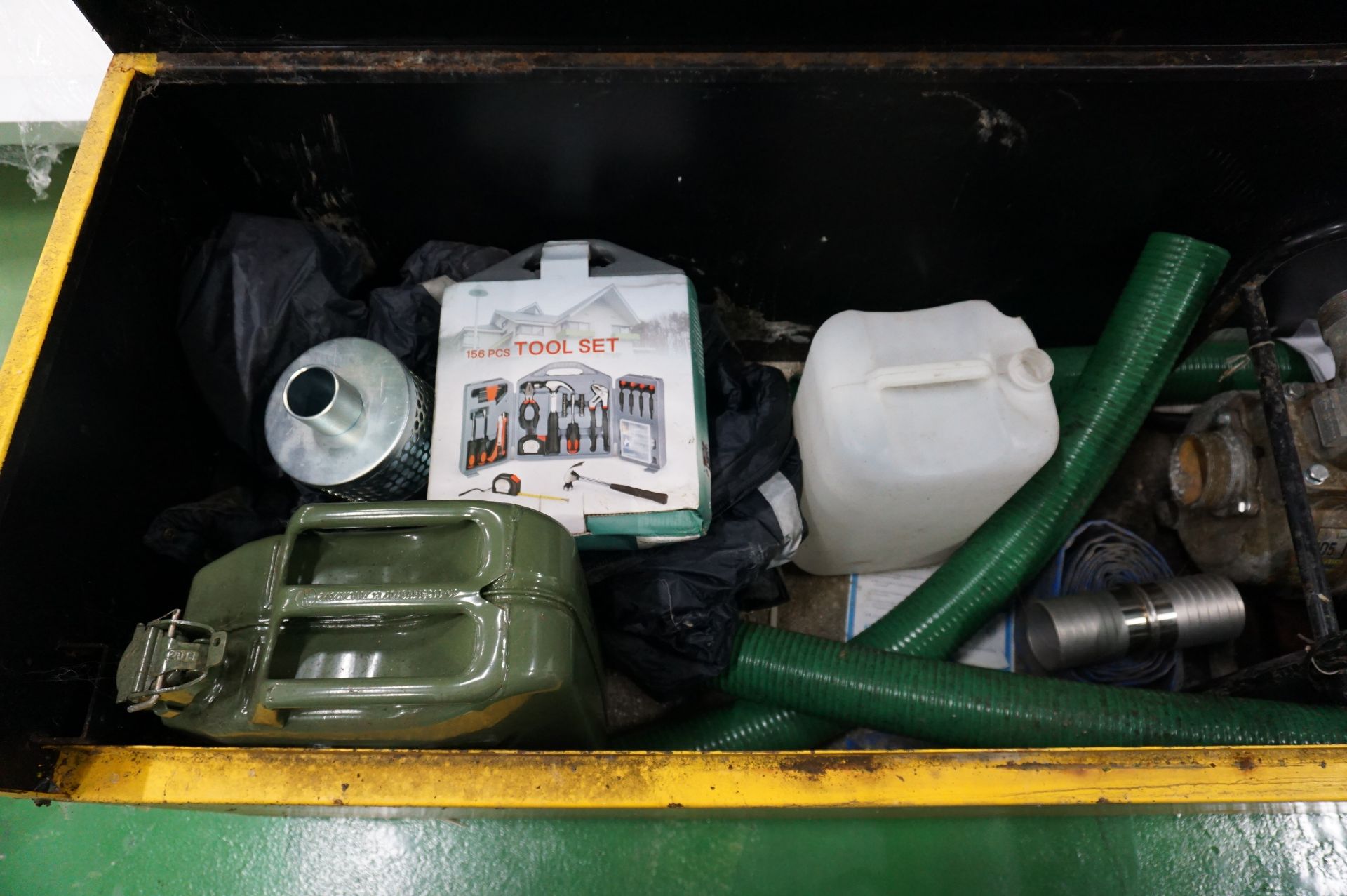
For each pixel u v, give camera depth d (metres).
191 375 1.25
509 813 0.95
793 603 1.67
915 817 1.01
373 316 1.31
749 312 1.70
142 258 1.18
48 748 0.90
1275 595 1.53
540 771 0.87
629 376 1.16
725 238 1.51
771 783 0.87
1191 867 1.01
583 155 1.34
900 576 1.67
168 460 1.22
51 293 1.01
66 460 1.01
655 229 1.49
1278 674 1.28
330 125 1.28
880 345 1.29
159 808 1.03
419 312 1.31
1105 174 1.35
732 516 1.29
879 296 1.63
